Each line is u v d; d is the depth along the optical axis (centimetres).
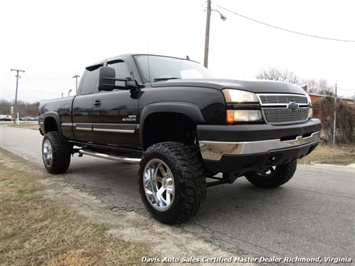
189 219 312
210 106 284
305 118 350
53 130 625
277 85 318
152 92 345
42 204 382
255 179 456
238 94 279
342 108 1046
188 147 315
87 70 516
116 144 423
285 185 472
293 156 323
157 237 284
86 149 524
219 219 329
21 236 287
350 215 338
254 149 273
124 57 418
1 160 753
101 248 262
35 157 816
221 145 275
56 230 300
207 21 1558
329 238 279
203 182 302
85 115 470
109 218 335
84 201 399
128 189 463
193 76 437
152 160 325
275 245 266
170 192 314
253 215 340
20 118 7625
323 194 421
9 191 444
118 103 394
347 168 627
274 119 300
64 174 575
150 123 357
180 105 306
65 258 246
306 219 326
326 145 1024
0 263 240
